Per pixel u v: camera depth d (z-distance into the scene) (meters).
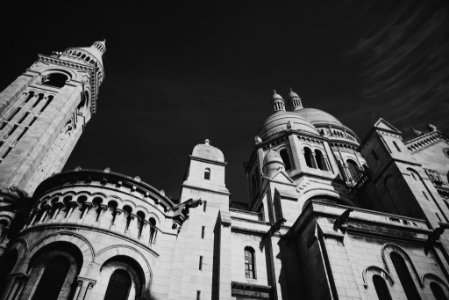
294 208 34.31
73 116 48.06
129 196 26.97
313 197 40.50
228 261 27.05
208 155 38.53
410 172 35.19
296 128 52.28
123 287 23.11
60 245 23.02
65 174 27.08
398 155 36.75
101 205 25.36
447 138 45.12
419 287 25.44
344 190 42.88
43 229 23.67
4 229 28.78
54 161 43.06
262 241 30.23
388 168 36.34
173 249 26.98
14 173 33.44
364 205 39.88
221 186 35.06
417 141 42.62
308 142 49.81
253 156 52.84
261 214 35.06
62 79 52.12
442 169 39.88
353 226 27.42
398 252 27.33
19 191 31.97
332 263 23.84
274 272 27.27
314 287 25.12
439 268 27.12
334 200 41.50
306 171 43.84
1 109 39.84
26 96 43.91
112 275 23.12
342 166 48.88
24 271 21.52
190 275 26.08
